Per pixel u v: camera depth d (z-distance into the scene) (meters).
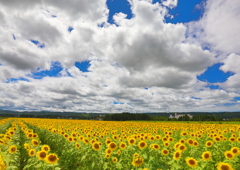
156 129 23.20
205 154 7.46
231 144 11.30
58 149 13.38
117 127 26.31
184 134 15.65
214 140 11.62
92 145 8.80
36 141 9.86
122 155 8.77
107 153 8.26
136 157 7.41
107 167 7.55
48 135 18.19
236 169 7.12
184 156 8.82
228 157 7.67
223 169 6.29
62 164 9.55
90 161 8.29
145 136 11.60
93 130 18.31
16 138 12.00
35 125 33.34
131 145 9.13
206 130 20.97
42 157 7.02
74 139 11.75
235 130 20.88
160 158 8.20
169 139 11.67
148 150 9.26
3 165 6.04
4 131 21.83
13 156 7.87
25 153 9.74
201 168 6.52
